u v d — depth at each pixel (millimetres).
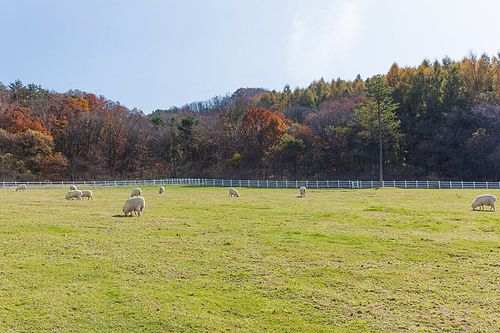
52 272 10594
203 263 11547
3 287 9367
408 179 63750
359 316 7730
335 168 70875
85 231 16453
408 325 7270
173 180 57594
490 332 6902
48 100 80312
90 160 70812
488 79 68062
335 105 79500
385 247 13430
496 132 58594
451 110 65375
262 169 74500
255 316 7781
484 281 9664
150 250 13102
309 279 10055
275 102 119812
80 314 7887
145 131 82188
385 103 59062
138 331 7145
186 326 7320
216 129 82562
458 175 60719
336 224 18375
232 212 23109
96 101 91125
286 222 19141
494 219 19109
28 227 17094
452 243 13844
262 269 10945
